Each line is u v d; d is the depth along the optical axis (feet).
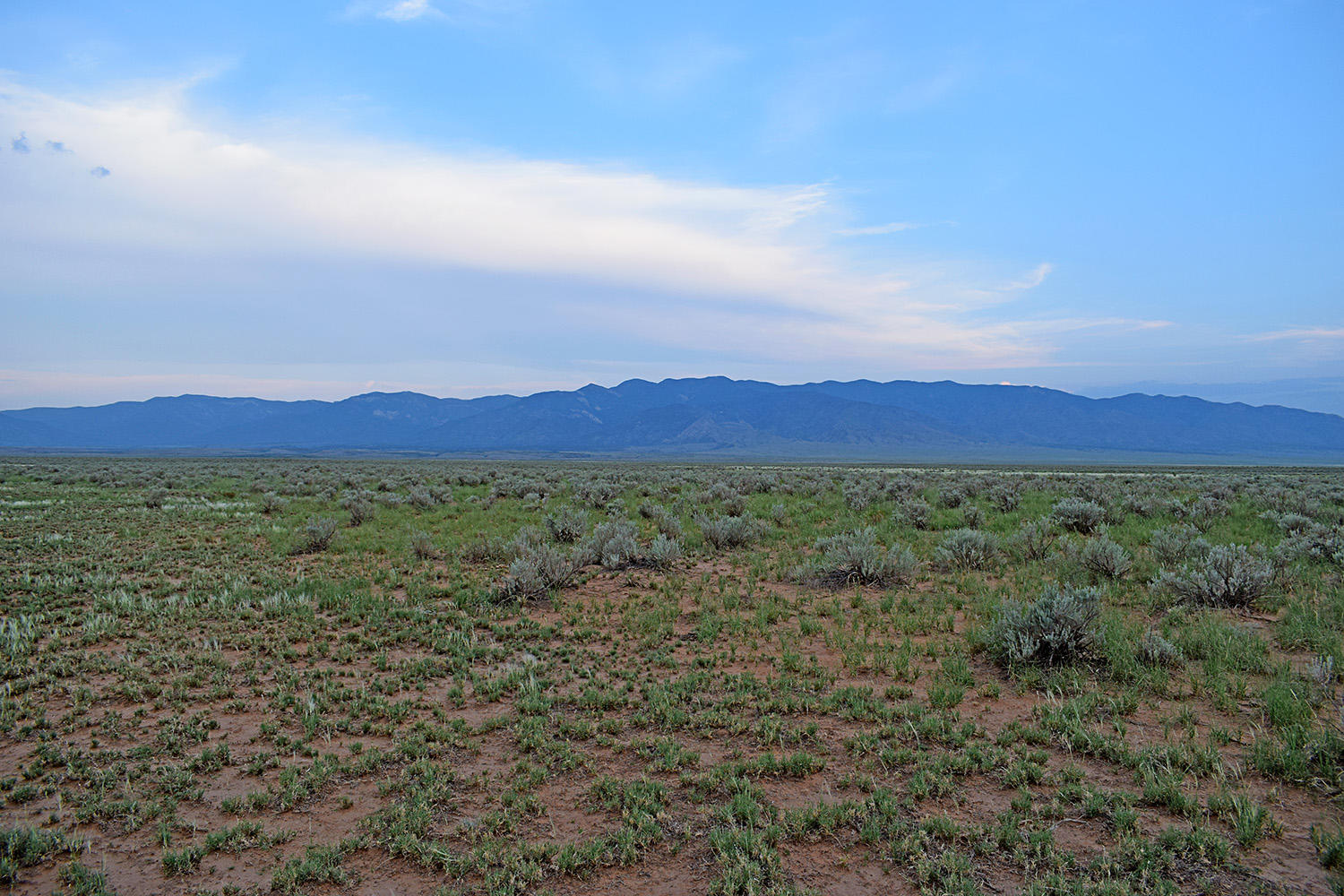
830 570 45.47
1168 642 27.43
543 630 33.91
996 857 15.26
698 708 24.09
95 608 36.70
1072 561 44.47
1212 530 61.31
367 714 23.98
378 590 43.34
